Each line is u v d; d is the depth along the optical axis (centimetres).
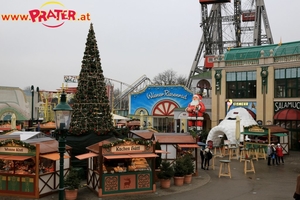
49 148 1803
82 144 2345
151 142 1877
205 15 6688
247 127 3369
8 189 1747
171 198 1736
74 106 2477
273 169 2617
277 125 3831
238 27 6500
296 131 3931
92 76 2502
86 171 2208
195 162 2348
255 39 6469
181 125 5538
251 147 3234
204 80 5888
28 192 1719
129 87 7956
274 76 4212
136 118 5906
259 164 2869
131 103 6106
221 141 3997
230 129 3603
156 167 2148
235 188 1961
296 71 3997
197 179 2219
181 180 2033
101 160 1762
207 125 5534
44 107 5984
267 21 6506
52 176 1814
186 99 5838
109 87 7550
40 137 2222
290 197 1756
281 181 2162
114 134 2594
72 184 1705
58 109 1175
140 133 2966
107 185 1769
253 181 2161
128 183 1811
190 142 2327
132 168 1822
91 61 2531
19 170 1777
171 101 5912
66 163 1934
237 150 3139
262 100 4262
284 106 4091
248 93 4447
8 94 5756
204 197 1758
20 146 1728
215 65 4703
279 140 3506
